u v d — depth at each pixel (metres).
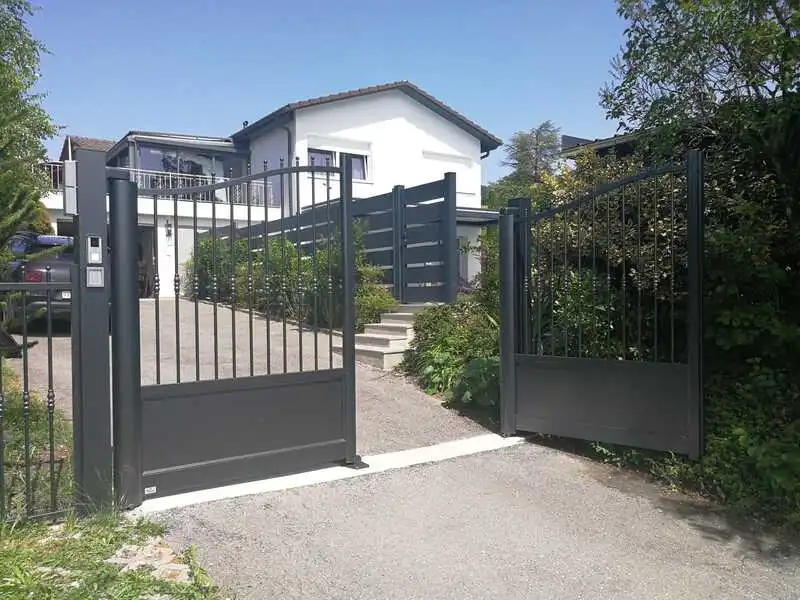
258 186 20.75
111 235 4.26
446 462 5.61
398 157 22.80
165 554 3.73
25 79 10.59
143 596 3.16
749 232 6.09
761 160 6.71
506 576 3.78
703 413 5.38
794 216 6.45
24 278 9.00
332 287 5.58
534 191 9.33
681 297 6.11
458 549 4.08
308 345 9.97
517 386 6.35
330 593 3.49
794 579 3.91
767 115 6.25
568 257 7.14
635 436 5.61
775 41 5.84
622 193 6.20
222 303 10.73
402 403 7.36
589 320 6.48
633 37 7.14
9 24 11.21
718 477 5.09
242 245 10.98
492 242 10.18
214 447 4.72
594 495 5.09
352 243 5.38
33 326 11.37
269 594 3.44
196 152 22.12
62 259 9.89
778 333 5.67
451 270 10.79
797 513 4.57
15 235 5.75
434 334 8.64
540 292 6.43
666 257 6.34
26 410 4.08
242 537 4.06
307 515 4.43
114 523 4.07
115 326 4.29
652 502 5.00
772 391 5.69
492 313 8.68
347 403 5.36
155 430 4.49
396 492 4.90
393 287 12.09
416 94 22.92
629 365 5.66
